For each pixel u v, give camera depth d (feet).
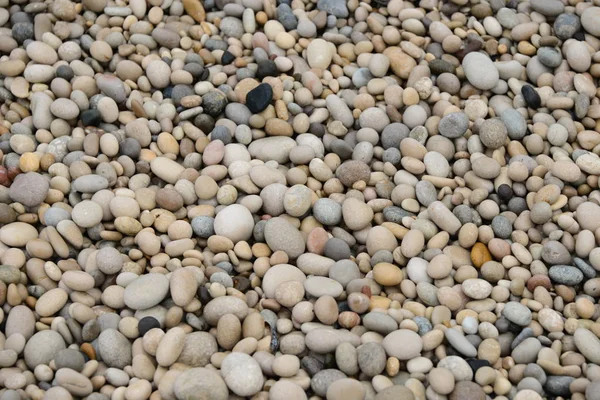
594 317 2.52
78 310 2.45
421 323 2.47
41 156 2.80
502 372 2.41
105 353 2.40
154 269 2.58
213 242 2.63
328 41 3.16
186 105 2.91
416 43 3.11
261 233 2.68
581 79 2.97
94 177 2.72
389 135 2.90
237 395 2.33
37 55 2.98
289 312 2.54
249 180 2.78
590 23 3.08
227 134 2.89
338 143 2.87
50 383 2.36
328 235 2.68
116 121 2.94
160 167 2.80
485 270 2.59
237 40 3.13
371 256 2.66
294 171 2.80
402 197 2.76
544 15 3.15
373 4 3.25
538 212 2.67
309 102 2.98
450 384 2.32
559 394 2.36
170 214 2.71
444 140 2.88
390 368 2.37
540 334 2.49
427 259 2.61
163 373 2.37
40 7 3.11
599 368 2.36
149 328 2.43
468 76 3.02
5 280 2.50
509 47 3.13
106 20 3.15
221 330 2.42
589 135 2.87
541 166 2.80
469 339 2.45
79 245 2.62
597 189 2.78
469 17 3.22
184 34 3.16
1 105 2.98
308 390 2.38
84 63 3.01
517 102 2.99
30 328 2.45
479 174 2.79
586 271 2.59
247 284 2.59
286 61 3.04
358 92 3.05
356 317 2.46
